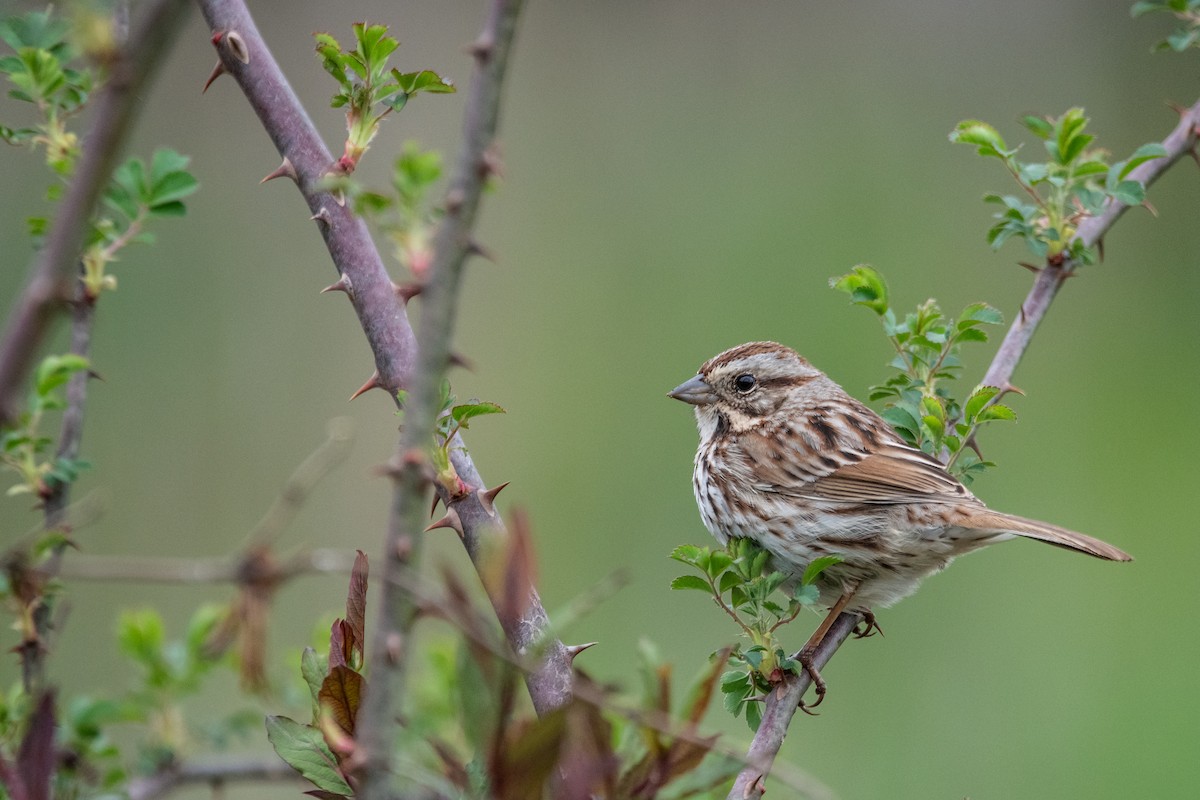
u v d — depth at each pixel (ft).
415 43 54.90
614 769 12.48
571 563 43.37
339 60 17.22
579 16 57.31
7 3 18.71
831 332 49.67
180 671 23.35
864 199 53.26
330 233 17.19
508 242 52.54
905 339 22.97
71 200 9.84
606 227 52.85
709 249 52.16
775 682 19.20
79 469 18.11
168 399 45.27
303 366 46.98
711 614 40.65
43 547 15.76
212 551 42.88
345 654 13.61
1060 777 38.19
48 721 13.47
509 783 11.35
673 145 55.11
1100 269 56.29
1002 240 23.70
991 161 54.60
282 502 15.02
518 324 50.80
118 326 45.85
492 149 11.07
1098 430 49.47
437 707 23.68
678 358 49.42
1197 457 48.52
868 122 55.72
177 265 47.52
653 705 13.71
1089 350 53.06
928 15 59.16
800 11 58.95
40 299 9.86
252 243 48.80
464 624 10.84
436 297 10.89
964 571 43.14
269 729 13.96
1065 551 44.37
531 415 48.14
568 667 14.48
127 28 15.39
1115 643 41.47
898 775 37.65
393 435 46.47
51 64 18.60
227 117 50.24
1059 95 56.90
